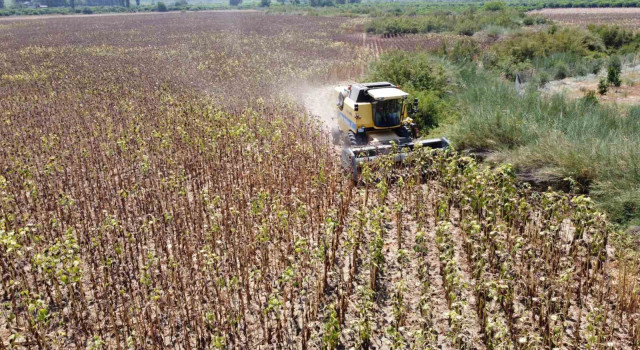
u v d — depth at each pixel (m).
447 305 8.55
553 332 7.23
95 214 11.53
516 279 9.02
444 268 8.73
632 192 10.96
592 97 18.61
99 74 30.91
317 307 8.65
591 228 10.41
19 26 75.31
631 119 15.95
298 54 38.56
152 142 16.47
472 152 15.23
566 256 9.53
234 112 20.16
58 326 8.34
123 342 7.91
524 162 13.30
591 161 12.32
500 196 10.65
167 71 31.75
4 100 24.00
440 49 33.72
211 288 9.29
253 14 103.00
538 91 21.20
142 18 92.19
